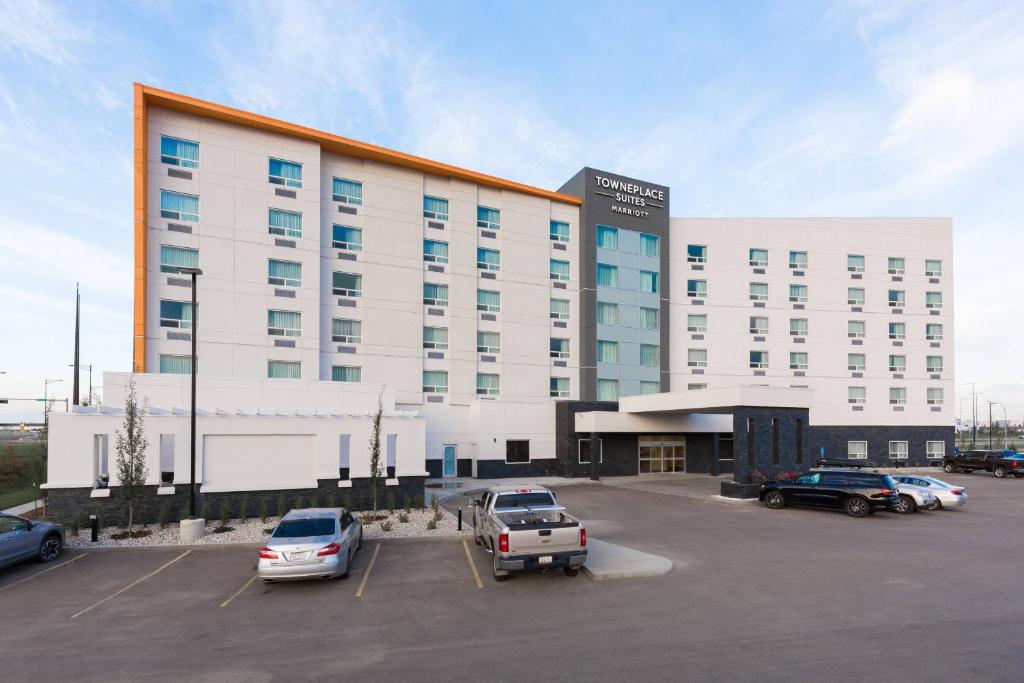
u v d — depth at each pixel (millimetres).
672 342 41781
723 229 43344
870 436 43812
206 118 28406
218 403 23672
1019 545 14883
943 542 15258
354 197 32562
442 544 15203
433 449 33250
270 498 19156
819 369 43656
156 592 11094
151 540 15523
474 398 35000
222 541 15367
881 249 45469
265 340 28906
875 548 14508
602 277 39375
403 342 33062
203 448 18547
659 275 41344
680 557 13555
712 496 25234
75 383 31109
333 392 25844
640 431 34594
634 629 8812
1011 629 8750
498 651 8016
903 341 45094
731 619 9234
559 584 11367
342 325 31578
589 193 39250
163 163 27312
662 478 34375
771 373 42938
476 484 30156
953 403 45281
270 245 29375
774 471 24984
